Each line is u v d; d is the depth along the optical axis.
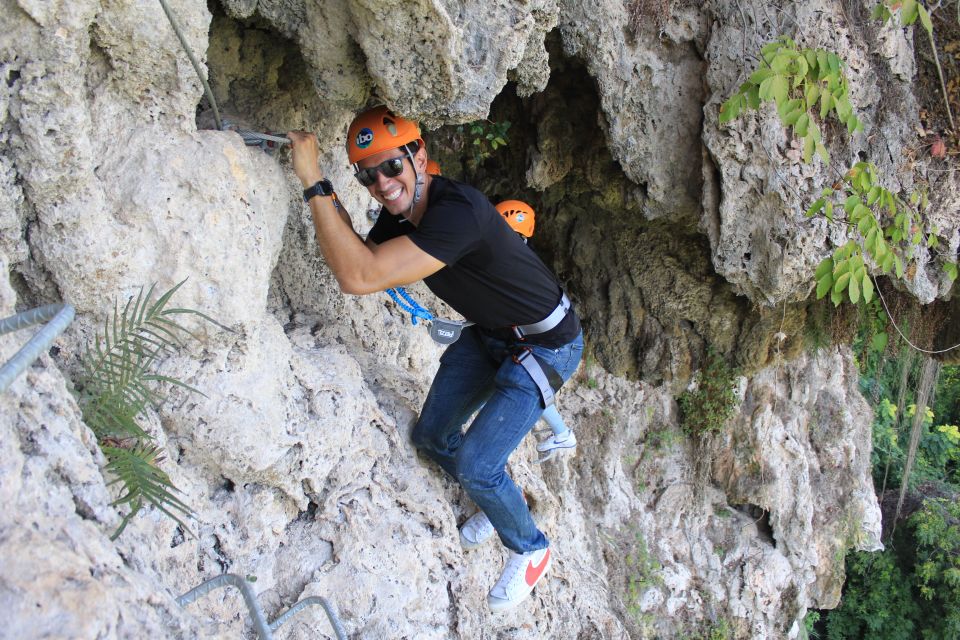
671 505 5.95
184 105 2.26
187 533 2.40
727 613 6.00
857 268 3.63
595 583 5.05
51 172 1.96
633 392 5.81
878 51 3.96
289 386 2.84
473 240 2.52
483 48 2.64
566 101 4.70
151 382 2.34
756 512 6.25
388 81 2.54
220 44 2.87
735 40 3.92
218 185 2.31
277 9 2.53
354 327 3.64
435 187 2.59
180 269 2.27
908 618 11.33
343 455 2.97
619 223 5.33
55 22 1.81
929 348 5.38
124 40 2.06
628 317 5.61
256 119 3.09
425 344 4.11
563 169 4.91
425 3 2.35
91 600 1.33
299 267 3.39
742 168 4.08
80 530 1.51
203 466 2.56
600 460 5.73
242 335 2.49
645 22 4.00
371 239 2.87
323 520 2.88
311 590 2.74
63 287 2.11
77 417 1.78
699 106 4.14
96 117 2.13
